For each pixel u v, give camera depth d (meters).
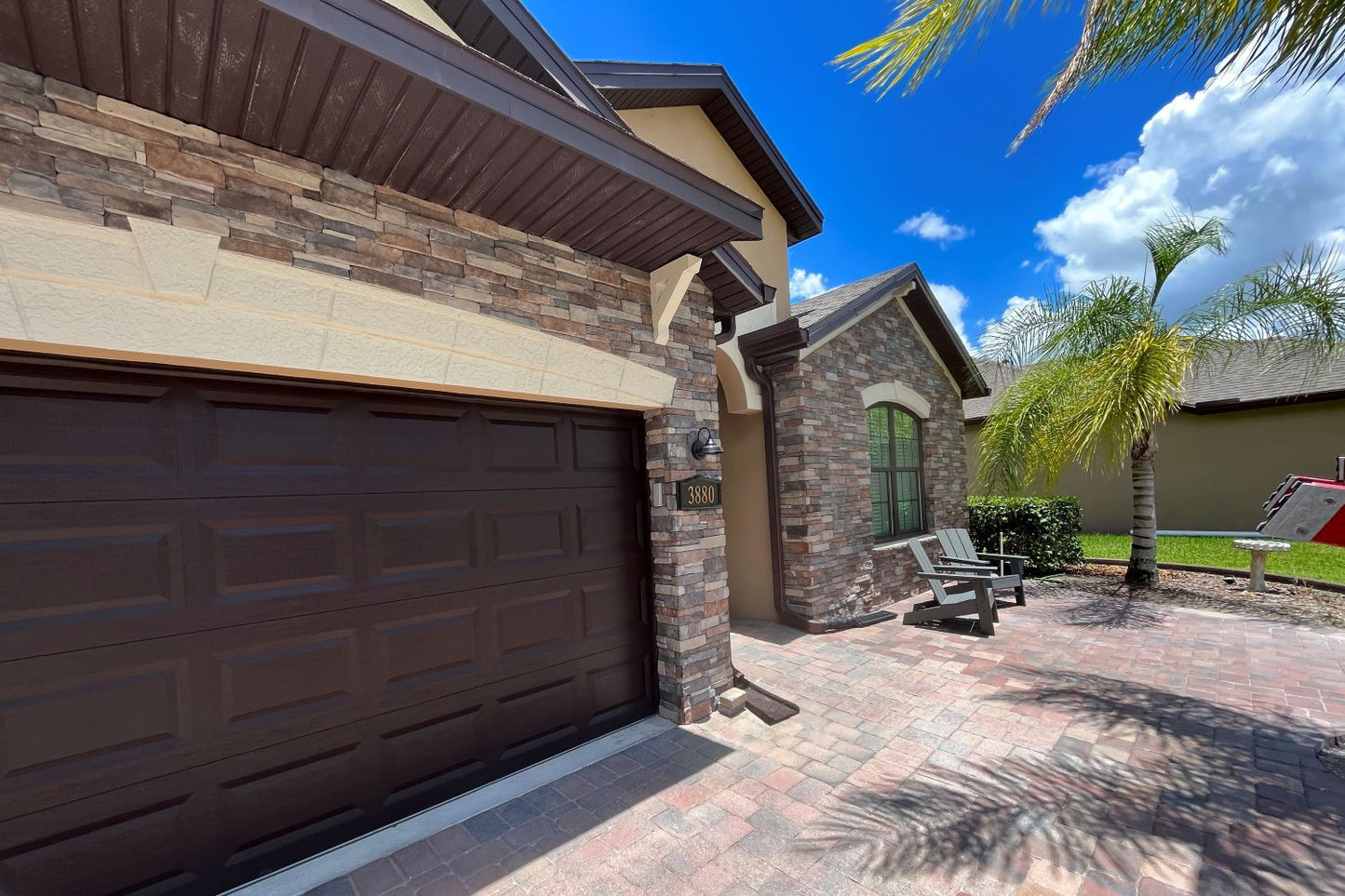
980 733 4.12
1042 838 2.95
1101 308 8.47
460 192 3.15
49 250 2.15
